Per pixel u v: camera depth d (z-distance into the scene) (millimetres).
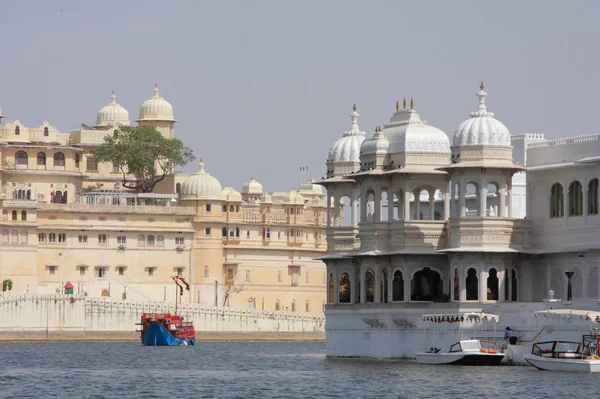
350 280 148625
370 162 143500
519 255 137000
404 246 139875
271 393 113312
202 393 114500
